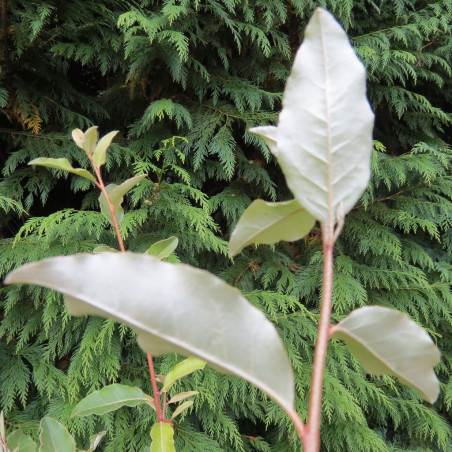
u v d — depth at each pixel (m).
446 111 1.62
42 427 0.51
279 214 0.32
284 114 0.31
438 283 1.24
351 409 0.97
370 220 1.26
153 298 0.29
